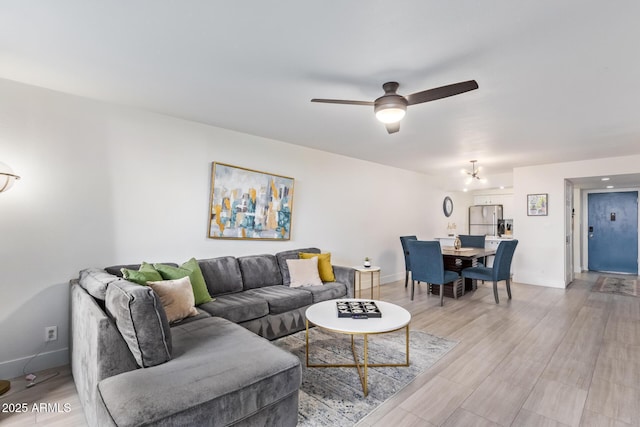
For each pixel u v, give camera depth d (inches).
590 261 311.1
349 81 94.4
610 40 72.3
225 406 56.1
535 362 103.7
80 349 78.9
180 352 69.9
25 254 97.5
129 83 97.4
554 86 96.9
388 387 87.9
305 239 180.7
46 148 101.1
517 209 240.5
